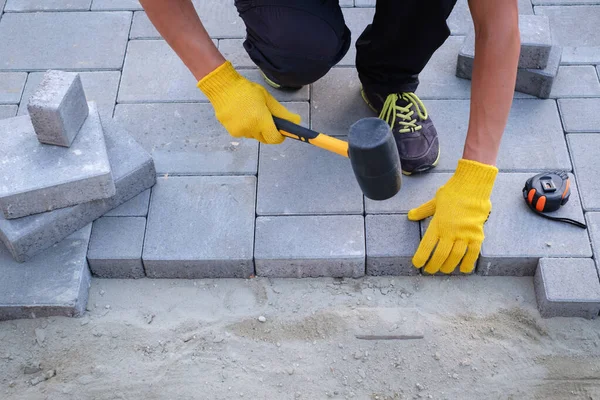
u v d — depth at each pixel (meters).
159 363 2.49
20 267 2.62
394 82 2.86
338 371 2.48
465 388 2.43
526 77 3.01
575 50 3.22
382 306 2.61
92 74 3.18
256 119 2.35
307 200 2.77
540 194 2.65
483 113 2.35
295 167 2.86
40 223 2.58
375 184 2.12
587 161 2.85
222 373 2.47
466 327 2.55
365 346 2.52
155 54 3.24
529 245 2.63
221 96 2.38
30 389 2.44
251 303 2.63
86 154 2.63
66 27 3.35
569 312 2.56
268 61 2.74
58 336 2.55
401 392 2.43
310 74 2.78
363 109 3.04
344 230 2.69
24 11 3.40
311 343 2.54
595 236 2.64
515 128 2.95
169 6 2.25
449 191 2.46
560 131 2.94
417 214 2.66
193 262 2.65
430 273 2.65
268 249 2.65
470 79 3.12
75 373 2.47
